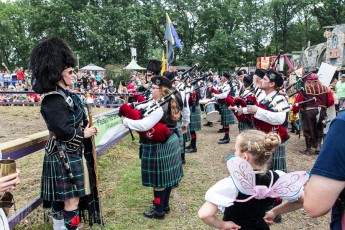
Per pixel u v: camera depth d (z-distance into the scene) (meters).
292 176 1.64
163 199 3.14
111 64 27.89
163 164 3.01
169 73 4.58
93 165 2.56
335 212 1.27
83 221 2.92
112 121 5.05
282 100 3.13
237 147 1.73
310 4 36.41
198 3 37.38
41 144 2.73
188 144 6.47
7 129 7.03
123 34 28.84
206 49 38.97
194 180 4.27
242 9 38.66
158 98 3.01
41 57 2.08
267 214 1.74
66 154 2.20
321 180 1.15
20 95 12.26
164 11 35.00
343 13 34.72
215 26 38.31
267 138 1.65
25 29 42.34
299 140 6.90
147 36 29.88
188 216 3.23
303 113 5.63
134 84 13.20
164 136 2.96
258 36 36.53
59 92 2.14
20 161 4.60
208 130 8.27
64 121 2.07
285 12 37.56
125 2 31.20
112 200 3.52
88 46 29.84
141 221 3.09
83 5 30.64
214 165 4.98
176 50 36.47
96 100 11.52
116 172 4.40
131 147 5.75
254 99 3.15
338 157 1.12
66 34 29.50
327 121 5.52
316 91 5.51
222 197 1.59
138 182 4.05
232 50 35.50
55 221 2.38
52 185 2.21
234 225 1.63
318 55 27.56
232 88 6.40
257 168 1.68
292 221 3.21
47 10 30.08
